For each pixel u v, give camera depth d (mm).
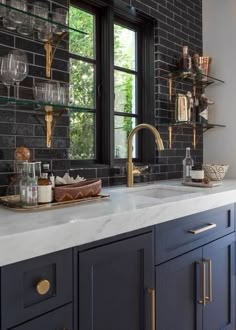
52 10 1493
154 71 2180
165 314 1288
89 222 970
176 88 2318
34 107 1390
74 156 1823
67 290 909
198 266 1481
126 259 1112
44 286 836
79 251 950
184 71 2207
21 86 1394
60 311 888
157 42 2160
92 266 987
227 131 2443
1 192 1320
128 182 1866
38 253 835
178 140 2361
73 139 1818
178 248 1356
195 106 2377
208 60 2406
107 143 1935
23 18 1366
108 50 1939
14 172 1353
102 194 1463
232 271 1779
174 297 1342
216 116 2500
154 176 2150
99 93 1950
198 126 2412
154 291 1214
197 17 2531
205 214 1534
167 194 1909
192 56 2414
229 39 2412
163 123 2203
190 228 1432
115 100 2084
